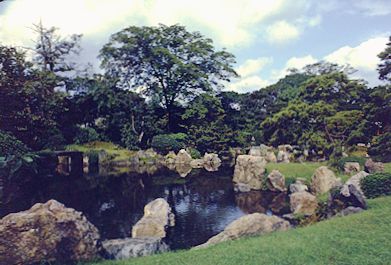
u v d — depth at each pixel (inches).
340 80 1850.4
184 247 724.7
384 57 1497.3
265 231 620.7
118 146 2618.1
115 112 2728.8
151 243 618.5
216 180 1625.2
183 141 2571.4
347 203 773.9
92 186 1471.5
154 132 2775.6
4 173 1001.5
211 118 2755.9
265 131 2202.3
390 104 1457.9
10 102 1448.1
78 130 2527.1
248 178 1441.9
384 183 813.9
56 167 1772.9
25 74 1683.1
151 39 2785.4
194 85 2861.7
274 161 1867.6
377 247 429.7
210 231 843.4
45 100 1728.6
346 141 1695.4
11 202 1083.9
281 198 1189.7
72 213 508.1
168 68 2817.4
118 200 1206.9
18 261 452.8
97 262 474.3
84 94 2664.9
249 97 3206.2
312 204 939.3
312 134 1806.1
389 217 547.5
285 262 402.0
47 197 1216.8
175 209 1077.1
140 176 1777.8
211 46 2955.2
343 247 438.0
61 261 470.3
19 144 823.7
